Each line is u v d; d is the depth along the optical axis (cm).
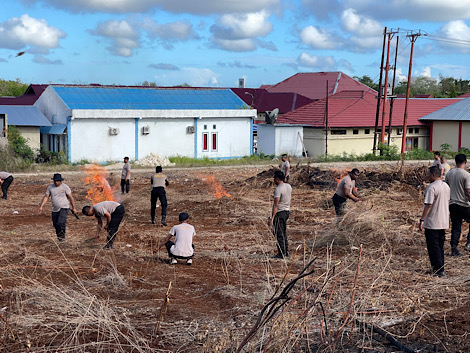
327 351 549
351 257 929
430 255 846
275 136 4191
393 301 700
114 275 802
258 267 906
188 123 3962
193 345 568
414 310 669
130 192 2016
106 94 3878
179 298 726
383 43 4053
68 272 834
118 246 1069
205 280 819
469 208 965
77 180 2498
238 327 608
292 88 7188
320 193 1862
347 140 4519
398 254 973
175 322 629
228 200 1669
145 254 994
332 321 623
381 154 4091
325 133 4406
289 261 940
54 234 1181
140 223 1414
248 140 4234
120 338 580
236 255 992
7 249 995
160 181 1383
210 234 1209
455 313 659
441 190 834
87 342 569
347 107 4750
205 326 615
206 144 4069
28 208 1647
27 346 548
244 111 4156
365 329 605
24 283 757
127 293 738
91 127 3597
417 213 1388
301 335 571
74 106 3569
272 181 2105
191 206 1645
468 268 879
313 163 3594
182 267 908
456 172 976
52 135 3728
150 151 3838
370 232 1063
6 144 3170
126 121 3716
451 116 4841
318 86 7000
